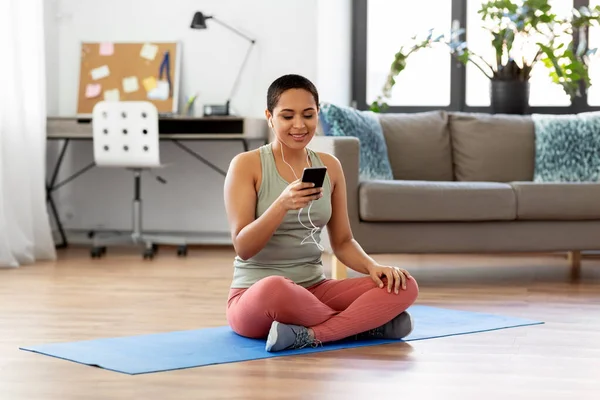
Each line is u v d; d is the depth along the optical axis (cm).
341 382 243
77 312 363
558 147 521
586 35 626
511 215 456
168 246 633
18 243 531
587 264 546
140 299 399
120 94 630
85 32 638
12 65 533
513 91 578
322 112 486
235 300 304
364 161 482
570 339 307
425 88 648
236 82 623
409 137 520
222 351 281
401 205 441
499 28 579
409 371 256
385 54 651
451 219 448
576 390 236
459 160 528
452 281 466
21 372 255
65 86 640
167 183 638
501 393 232
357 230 444
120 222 644
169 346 289
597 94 630
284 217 295
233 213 294
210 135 572
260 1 618
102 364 263
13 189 534
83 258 563
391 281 295
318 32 611
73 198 647
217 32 624
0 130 523
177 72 626
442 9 644
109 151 573
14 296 407
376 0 650
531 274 496
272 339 278
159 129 611
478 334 315
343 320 291
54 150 643
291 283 284
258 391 233
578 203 461
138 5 632
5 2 529
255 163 300
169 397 227
